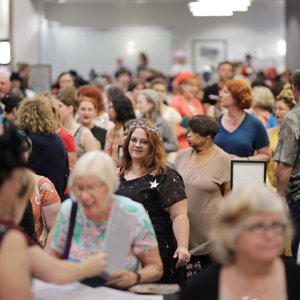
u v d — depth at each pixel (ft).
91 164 14.15
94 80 62.03
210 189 23.07
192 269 22.36
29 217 16.78
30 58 90.84
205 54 114.62
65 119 28.91
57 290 13.46
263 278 11.68
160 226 19.44
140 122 19.83
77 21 112.27
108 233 14.25
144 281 14.94
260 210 11.21
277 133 28.68
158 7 113.50
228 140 26.86
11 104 28.60
